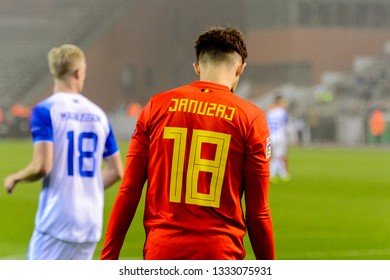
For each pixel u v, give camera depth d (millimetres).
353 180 81062
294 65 194250
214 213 14344
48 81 193125
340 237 44188
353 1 196625
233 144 14414
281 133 79188
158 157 14617
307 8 194625
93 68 193750
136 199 14898
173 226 14328
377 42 199125
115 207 14930
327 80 193625
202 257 14203
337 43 196000
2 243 41844
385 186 75062
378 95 184125
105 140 20922
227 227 14383
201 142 14438
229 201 14430
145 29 197125
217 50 14875
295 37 193375
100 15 199375
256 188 14492
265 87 196250
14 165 97062
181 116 14609
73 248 20359
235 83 15203
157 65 198000
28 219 51062
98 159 20688
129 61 196000
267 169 14578
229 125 14453
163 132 14617
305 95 188000
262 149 14453
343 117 172500
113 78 195000
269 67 196875
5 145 145625
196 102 14664
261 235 14648
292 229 47469
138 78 196875
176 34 198875
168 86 198375
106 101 194375
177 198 14383
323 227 48281
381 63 195000
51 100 20266
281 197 65000
